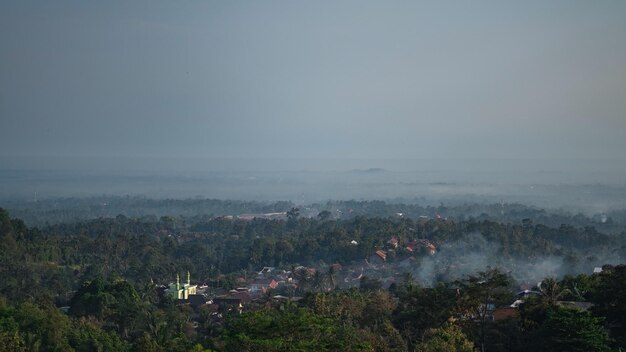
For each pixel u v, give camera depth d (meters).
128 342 71.25
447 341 50.09
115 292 86.75
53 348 62.41
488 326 55.44
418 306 57.94
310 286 107.38
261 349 41.84
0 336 53.28
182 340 63.50
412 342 56.66
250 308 84.88
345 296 76.94
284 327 44.44
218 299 97.69
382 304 69.06
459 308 54.88
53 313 67.88
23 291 99.31
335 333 48.47
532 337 51.75
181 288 102.00
